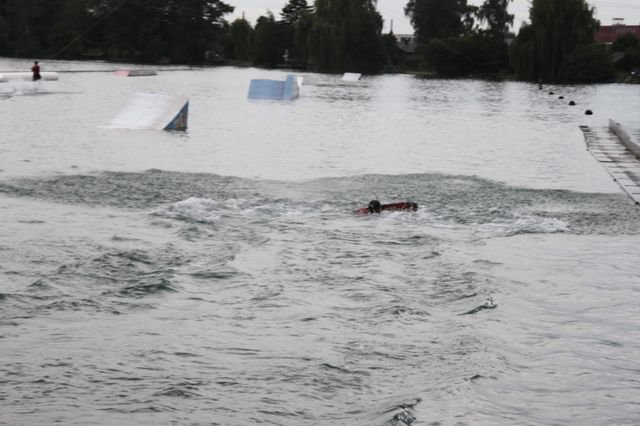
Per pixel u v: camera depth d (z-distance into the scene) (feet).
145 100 244.63
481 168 174.50
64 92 379.14
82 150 183.21
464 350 67.97
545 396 59.72
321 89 513.86
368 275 89.81
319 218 117.80
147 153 182.29
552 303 81.92
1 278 84.99
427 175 161.68
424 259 96.63
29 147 185.47
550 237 109.70
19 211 117.50
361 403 58.03
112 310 76.54
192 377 61.72
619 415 57.00
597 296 84.58
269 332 71.82
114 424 54.13
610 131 263.90
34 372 61.87
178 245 100.48
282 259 95.35
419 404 57.62
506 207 129.39
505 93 503.61
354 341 69.92
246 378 61.82
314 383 61.11
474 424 55.01
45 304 77.46
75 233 105.50
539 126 280.92
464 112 343.46
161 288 82.74
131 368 63.16
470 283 87.20
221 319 74.90
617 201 138.51
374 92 491.72
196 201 126.00
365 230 110.83
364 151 199.21
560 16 654.12
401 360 65.82
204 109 318.65
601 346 70.18
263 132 236.63
